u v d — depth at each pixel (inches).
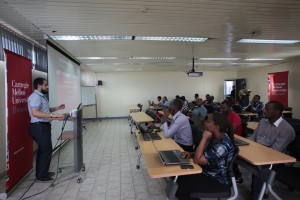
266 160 79.4
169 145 100.2
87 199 108.3
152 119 202.4
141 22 141.7
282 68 354.3
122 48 218.1
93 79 436.1
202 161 75.6
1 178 134.2
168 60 305.6
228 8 121.4
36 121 123.3
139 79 451.5
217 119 75.6
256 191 93.7
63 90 209.5
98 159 169.5
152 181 128.1
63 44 195.5
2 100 137.2
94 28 151.9
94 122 389.1
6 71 110.3
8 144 112.3
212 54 262.4
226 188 74.4
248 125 158.4
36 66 196.5
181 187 74.5
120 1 109.9
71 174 139.0
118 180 130.0
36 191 116.9
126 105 448.1
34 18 131.2
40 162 127.0
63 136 129.3
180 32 165.6
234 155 76.8
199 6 118.0
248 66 397.1
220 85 475.2
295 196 104.0
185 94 465.1
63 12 122.6
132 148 201.2
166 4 114.7
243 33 171.3
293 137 101.9
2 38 143.1
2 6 112.9
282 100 336.8
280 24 150.0
